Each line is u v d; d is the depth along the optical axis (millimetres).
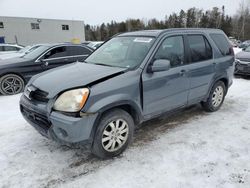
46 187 2562
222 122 4223
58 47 6855
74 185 2586
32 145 3457
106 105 2779
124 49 3736
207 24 63250
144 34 3758
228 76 4785
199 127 4012
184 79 3773
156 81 3326
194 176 2705
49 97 2742
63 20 47219
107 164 2959
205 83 4254
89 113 2666
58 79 3016
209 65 4230
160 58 3445
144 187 2537
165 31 3674
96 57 3986
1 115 4777
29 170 2857
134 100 3104
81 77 2959
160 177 2695
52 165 2955
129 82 3023
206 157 3082
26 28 43375
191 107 5020
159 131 3857
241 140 3537
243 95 6016
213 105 4668
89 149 3006
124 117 3064
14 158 3113
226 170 2809
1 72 6109
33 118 3059
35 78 3365
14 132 3922
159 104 3490
